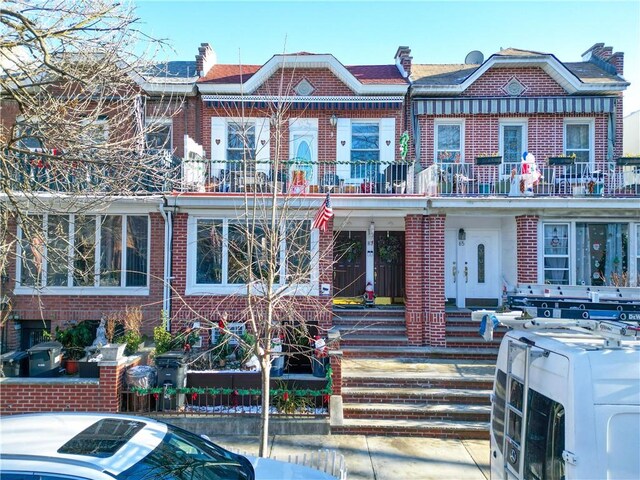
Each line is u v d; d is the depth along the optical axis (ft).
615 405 11.35
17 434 12.67
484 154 42.39
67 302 37.70
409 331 36.96
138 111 29.43
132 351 31.37
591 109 41.55
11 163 24.30
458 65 50.85
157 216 38.24
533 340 14.07
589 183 38.70
